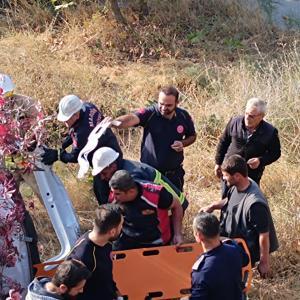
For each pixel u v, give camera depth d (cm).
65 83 914
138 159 796
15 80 891
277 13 1200
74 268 417
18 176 509
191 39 1079
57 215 578
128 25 1085
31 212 686
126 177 512
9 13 1134
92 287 456
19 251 502
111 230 450
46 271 520
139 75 985
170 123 611
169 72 988
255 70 960
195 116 861
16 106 527
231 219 548
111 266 464
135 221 531
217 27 1116
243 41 1088
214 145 830
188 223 679
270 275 612
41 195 578
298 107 859
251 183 546
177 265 530
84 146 576
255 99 602
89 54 1029
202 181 781
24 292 500
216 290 439
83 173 550
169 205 527
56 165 763
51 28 1074
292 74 920
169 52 1053
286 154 802
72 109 575
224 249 448
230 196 555
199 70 984
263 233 529
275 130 612
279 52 1047
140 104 913
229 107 868
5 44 1018
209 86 941
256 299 588
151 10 1126
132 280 527
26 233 524
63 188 589
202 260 446
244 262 479
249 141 610
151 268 528
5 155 473
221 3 1159
